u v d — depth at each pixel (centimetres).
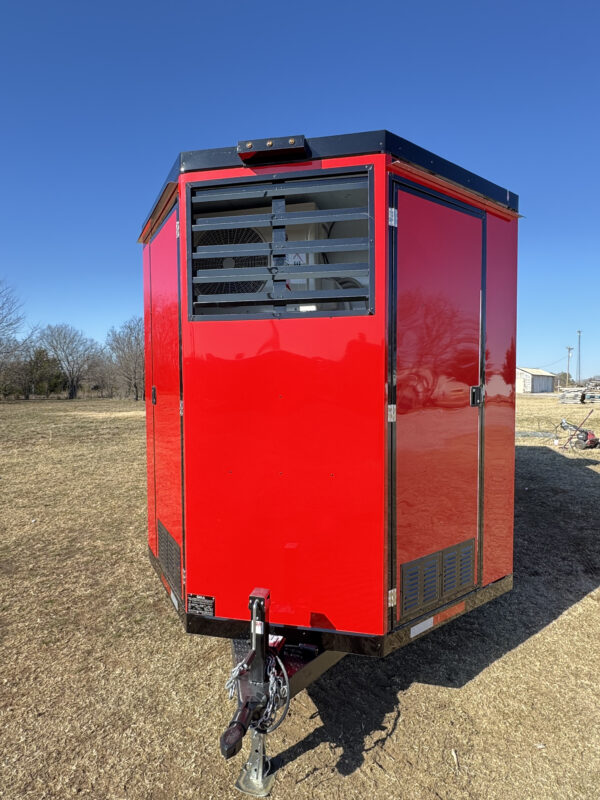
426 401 229
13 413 2512
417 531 227
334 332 212
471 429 256
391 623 216
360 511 212
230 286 243
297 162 213
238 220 218
